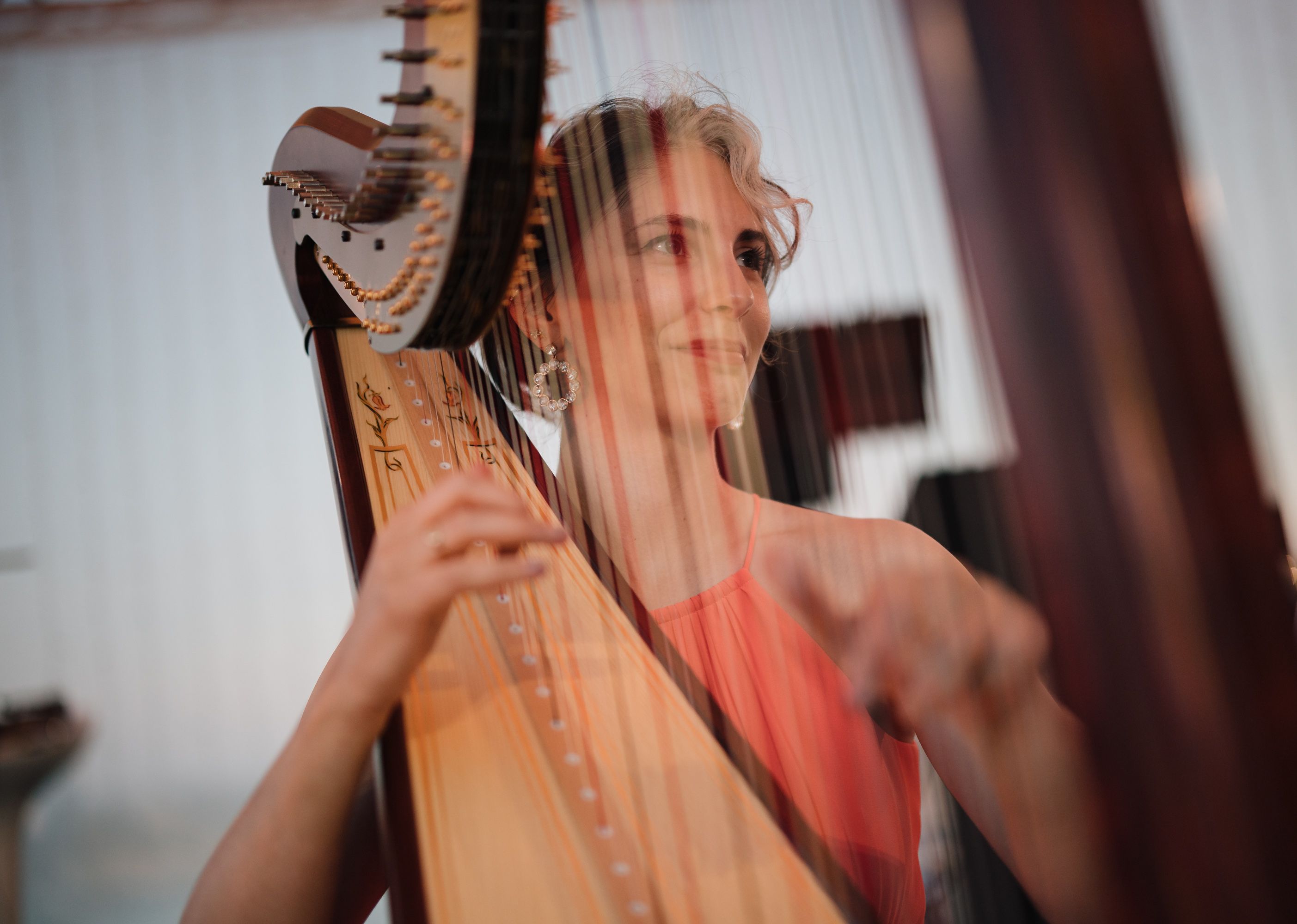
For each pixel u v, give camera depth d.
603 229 1.39
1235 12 3.19
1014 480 0.59
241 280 3.46
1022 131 0.56
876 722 1.28
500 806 0.91
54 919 3.32
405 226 0.99
